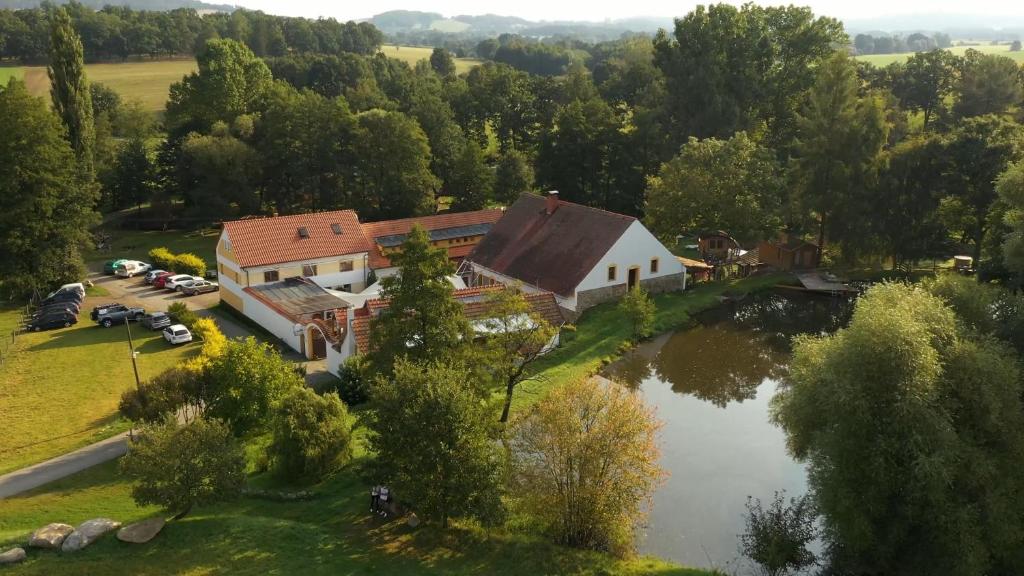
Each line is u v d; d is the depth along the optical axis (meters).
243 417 34.12
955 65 101.50
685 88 88.88
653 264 59.44
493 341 34.97
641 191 84.19
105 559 22.84
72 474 31.44
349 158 85.50
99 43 168.62
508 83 111.50
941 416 25.33
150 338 51.38
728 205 65.62
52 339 51.09
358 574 23.36
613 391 28.06
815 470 27.86
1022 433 25.81
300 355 48.53
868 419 25.88
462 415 24.95
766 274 67.75
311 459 29.91
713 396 43.62
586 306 55.28
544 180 88.38
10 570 21.83
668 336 53.84
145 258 75.81
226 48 100.94
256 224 59.72
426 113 94.38
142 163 89.44
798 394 29.61
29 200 58.53
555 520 26.89
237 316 57.62
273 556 23.84
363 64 142.50
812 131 66.75
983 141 60.00
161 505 25.62
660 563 26.39
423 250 30.31
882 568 26.58
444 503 24.89
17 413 38.53
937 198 62.56
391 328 30.66
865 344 26.72
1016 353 29.08
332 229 62.34
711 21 89.38
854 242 65.12
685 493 32.22
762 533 27.31
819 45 90.06
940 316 28.30
